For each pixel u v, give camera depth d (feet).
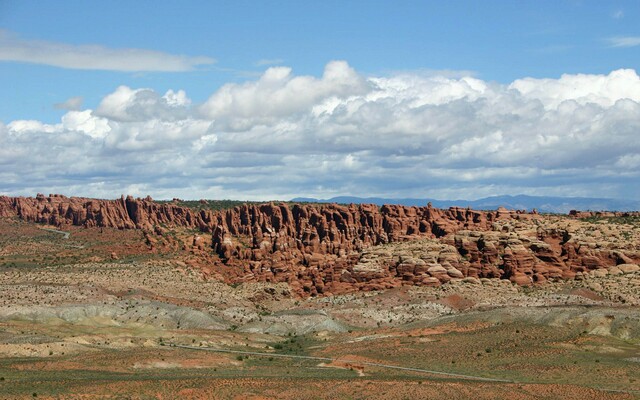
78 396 653.71
